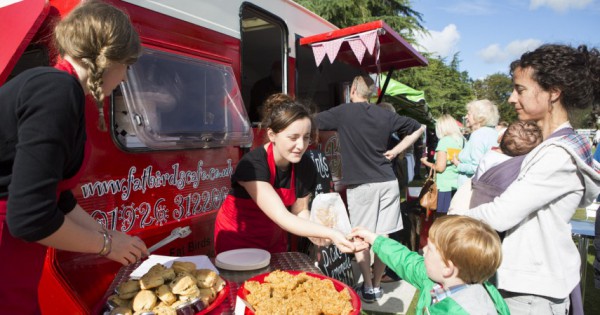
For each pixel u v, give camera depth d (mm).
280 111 2111
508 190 1763
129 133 2211
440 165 5395
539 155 1706
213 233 2816
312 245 3729
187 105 2529
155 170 2350
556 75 1721
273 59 4414
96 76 1271
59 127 1173
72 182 1415
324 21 4762
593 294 4336
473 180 2086
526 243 1781
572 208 1745
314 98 5281
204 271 1630
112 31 1255
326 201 2717
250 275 1939
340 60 5230
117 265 2182
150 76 2311
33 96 1162
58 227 1209
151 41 2346
